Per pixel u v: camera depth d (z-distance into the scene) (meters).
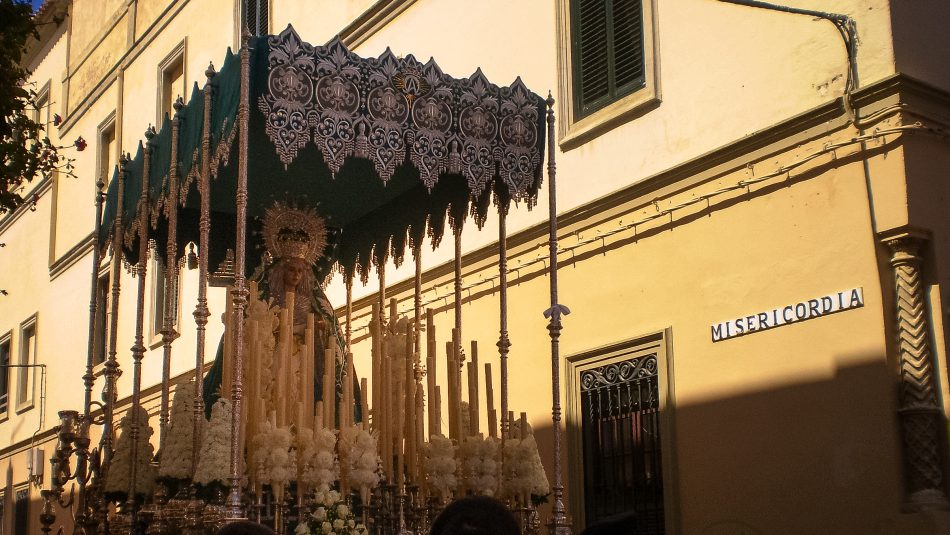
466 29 12.86
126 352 19.58
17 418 23.83
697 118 9.87
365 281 9.66
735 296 9.25
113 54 21.72
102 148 21.50
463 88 7.68
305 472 6.82
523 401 11.33
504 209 8.48
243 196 6.69
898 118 8.13
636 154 10.49
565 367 10.97
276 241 8.79
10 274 25.81
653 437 9.99
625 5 10.89
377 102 7.19
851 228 8.36
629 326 10.27
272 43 6.81
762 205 9.11
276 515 6.64
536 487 7.92
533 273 11.45
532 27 11.93
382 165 7.14
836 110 8.54
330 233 9.77
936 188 8.23
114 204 9.34
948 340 7.95
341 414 7.50
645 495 10.02
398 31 14.00
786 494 8.59
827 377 8.40
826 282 8.49
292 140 6.77
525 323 11.46
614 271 10.53
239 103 6.76
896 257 8.11
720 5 9.76
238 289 6.61
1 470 24.25
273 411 6.96
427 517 7.70
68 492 20.27
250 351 7.32
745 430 9.00
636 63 10.67
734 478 9.05
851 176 8.41
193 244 9.73
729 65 9.60
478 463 7.82
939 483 7.75
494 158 7.77
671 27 10.27
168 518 7.09
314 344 8.42
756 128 9.27
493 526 2.94
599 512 10.52
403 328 8.26
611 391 10.53
